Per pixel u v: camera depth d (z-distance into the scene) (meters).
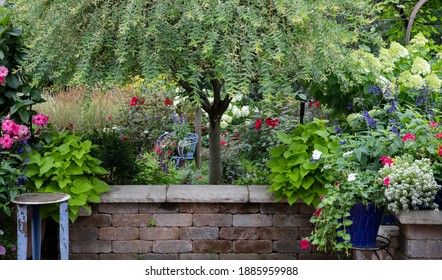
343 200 2.85
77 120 5.24
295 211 3.47
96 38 2.82
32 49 3.03
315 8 2.90
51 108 5.34
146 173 4.20
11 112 3.18
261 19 2.77
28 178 3.29
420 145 3.06
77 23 2.96
